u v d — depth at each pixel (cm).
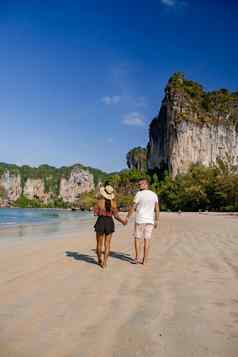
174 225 2645
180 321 418
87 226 2886
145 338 366
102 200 820
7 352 338
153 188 13800
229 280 641
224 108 16088
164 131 16850
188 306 479
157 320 421
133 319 425
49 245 1296
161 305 483
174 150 15188
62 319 427
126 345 349
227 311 459
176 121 15325
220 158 15438
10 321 421
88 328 396
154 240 1392
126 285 605
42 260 905
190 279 651
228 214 6675
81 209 16175
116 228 2397
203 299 515
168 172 15350
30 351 339
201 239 1435
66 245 1292
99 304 489
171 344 352
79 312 453
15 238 1677
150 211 845
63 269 767
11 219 4769
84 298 521
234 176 9519
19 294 546
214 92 17025
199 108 15938
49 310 462
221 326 404
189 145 15125
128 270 749
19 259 923
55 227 2684
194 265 801
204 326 402
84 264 834
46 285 609
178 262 844
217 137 15550
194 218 4556
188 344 352
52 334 379
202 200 9938
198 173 11519
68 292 557
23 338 370
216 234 1700
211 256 937
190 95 16450
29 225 2953
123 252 1055
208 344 353
